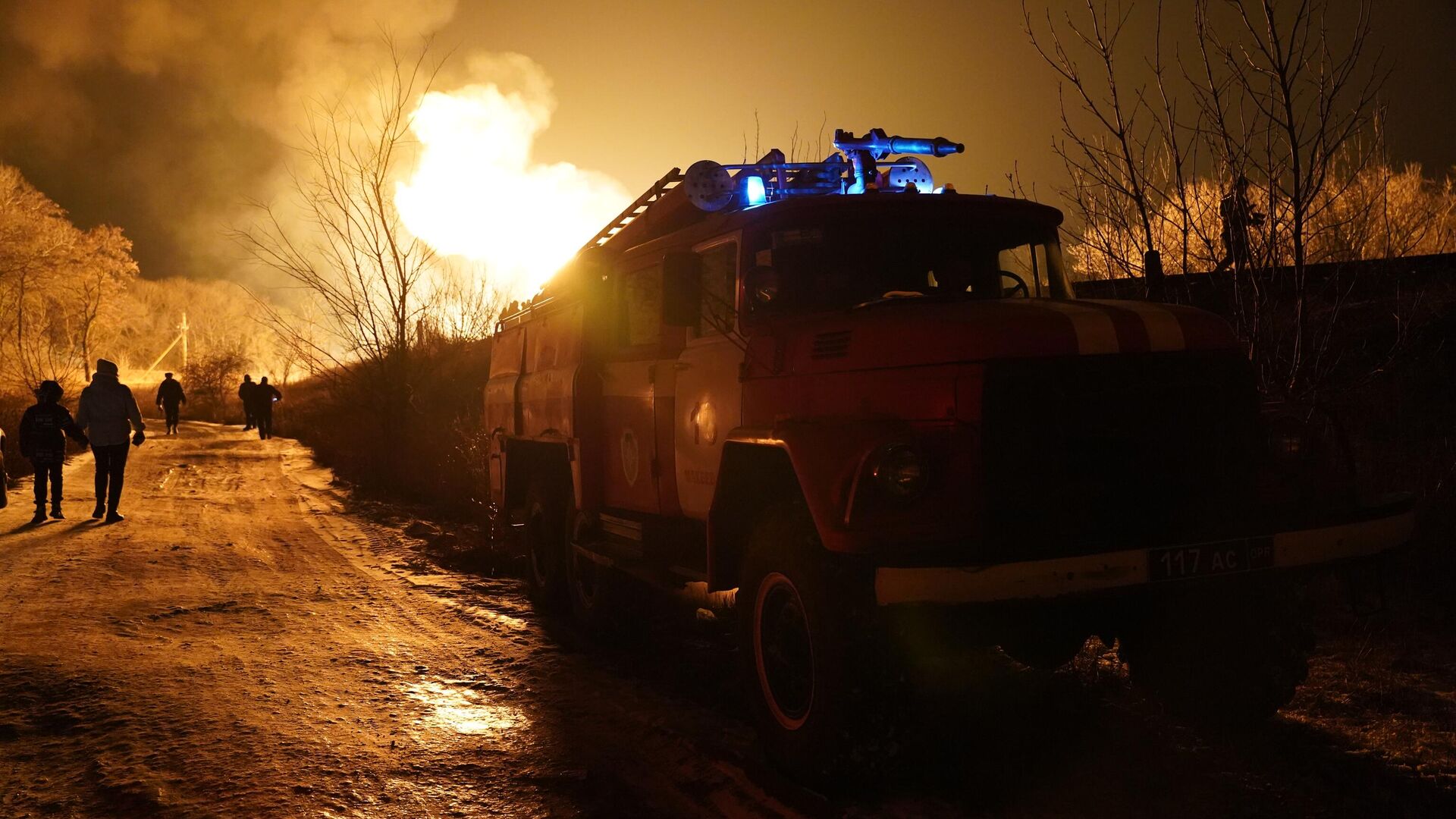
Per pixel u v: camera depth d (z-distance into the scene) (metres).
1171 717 4.75
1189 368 3.88
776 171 5.63
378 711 5.27
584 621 6.97
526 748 4.69
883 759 3.81
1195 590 3.80
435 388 18.64
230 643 6.71
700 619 7.07
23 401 32.91
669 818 3.91
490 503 12.60
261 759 4.53
